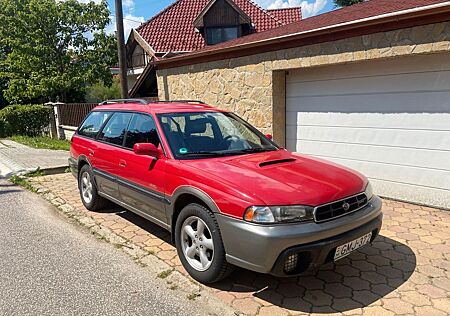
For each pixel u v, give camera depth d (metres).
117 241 4.43
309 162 3.87
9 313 3.03
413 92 5.34
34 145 13.61
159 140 4.01
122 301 3.18
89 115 5.93
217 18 22.75
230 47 7.57
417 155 5.45
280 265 2.86
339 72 6.21
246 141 4.39
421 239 4.27
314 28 6.31
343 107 6.27
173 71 9.71
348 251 3.16
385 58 5.41
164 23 24.17
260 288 3.34
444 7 4.48
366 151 6.07
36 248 4.29
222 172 3.35
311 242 2.89
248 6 25.02
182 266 3.78
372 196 3.58
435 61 5.05
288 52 6.63
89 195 5.61
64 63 25.30
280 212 2.87
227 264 3.19
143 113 4.48
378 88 5.73
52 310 3.06
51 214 5.57
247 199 2.95
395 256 3.88
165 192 3.77
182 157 3.77
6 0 24.98
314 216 2.93
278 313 2.96
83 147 5.57
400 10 5.23
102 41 26.36
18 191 7.00
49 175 8.34
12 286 3.45
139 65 26.95
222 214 3.08
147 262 3.86
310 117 6.84
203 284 3.42
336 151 6.52
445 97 5.05
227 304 3.09
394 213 5.15
